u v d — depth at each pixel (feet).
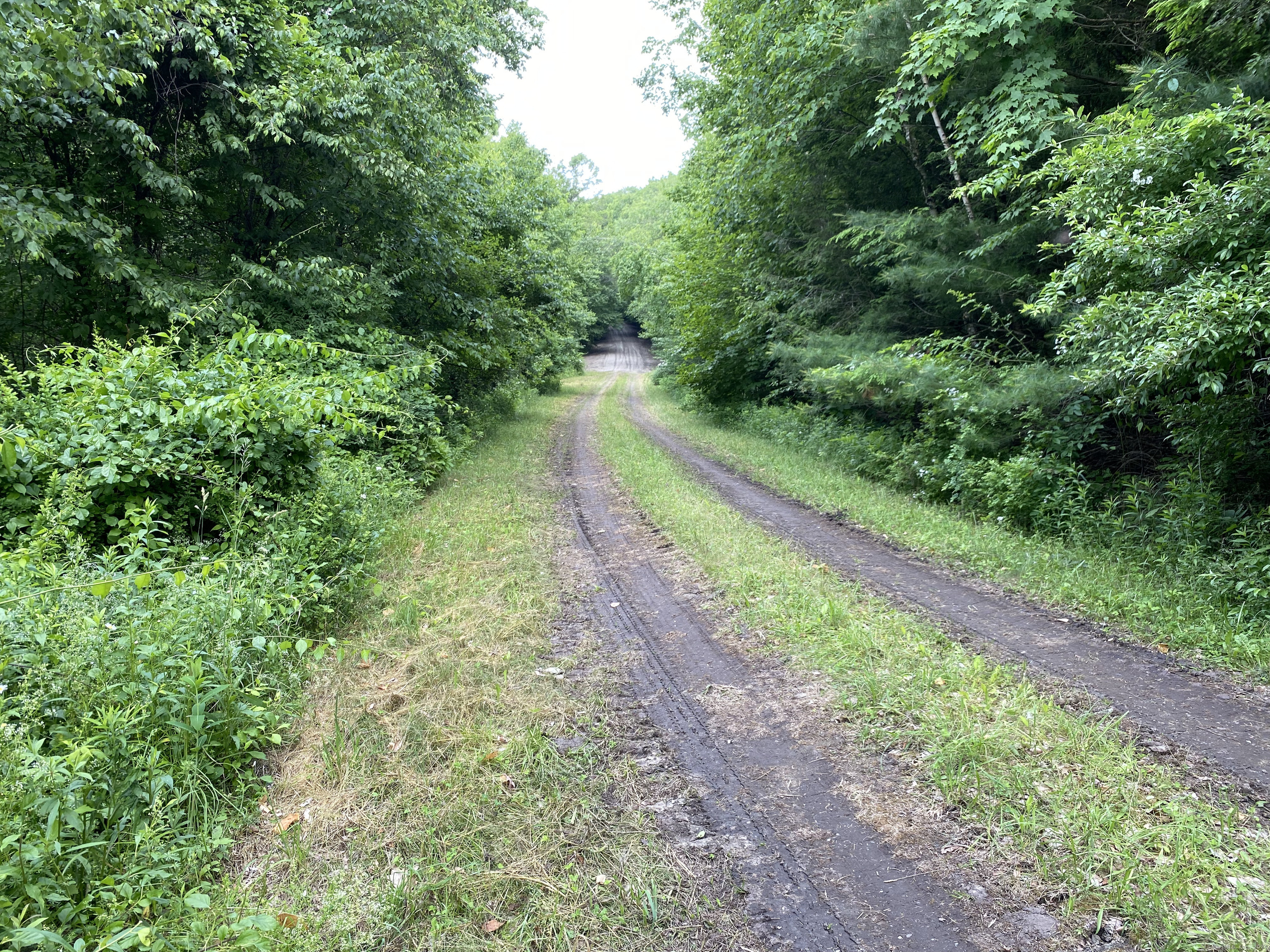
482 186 49.57
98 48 22.52
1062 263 29.27
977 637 15.75
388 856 9.07
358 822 9.76
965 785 10.25
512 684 14.02
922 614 17.20
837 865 8.91
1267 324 15.20
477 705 13.04
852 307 45.37
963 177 34.04
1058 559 20.79
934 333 32.71
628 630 17.16
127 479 15.12
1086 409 25.72
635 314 183.01
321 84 31.07
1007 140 26.94
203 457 16.58
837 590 18.86
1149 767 10.46
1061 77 26.91
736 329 61.93
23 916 6.63
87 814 8.09
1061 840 9.04
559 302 71.36
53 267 25.94
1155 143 19.24
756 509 30.58
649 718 12.85
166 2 25.20
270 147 33.32
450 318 49.16
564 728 12.41
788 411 55.01
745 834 9.58
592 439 60.54
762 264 54.08
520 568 21.90
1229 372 17.65
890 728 11.92
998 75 28.55
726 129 52.03
